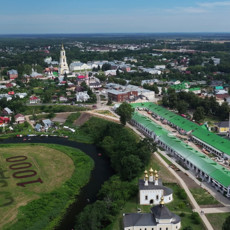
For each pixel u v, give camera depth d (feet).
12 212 503.20
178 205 492.54
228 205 497.87
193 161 642.63
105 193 535.60
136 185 549.13
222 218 458.91
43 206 521.65
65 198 552.41
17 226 469.16
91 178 637.71
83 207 529.04
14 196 553.23
